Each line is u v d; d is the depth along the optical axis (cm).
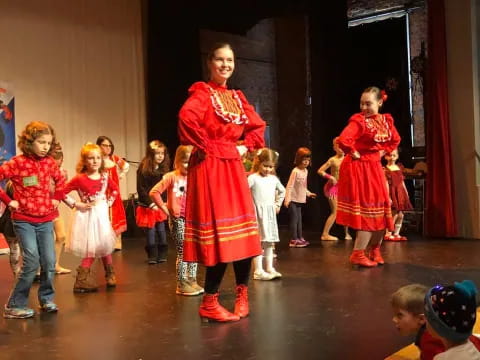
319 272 493
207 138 337
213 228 334
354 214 503
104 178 449
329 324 331
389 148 515
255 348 291
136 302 402
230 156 343
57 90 796
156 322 348
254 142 361
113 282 459
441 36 697
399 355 270
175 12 891
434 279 452
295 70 1032
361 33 1051
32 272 365
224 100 343
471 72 687
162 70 887
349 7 1027
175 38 895
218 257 332
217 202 334
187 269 425
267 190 462
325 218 877
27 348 302
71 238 436
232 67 353
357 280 455
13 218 366
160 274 512
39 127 366
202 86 342
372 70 1045
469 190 695
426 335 217
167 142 893
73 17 815
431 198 711
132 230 830
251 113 360
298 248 643
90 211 440
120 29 872
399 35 1006
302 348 289
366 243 510
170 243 725
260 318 348
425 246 631
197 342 304
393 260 544
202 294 425
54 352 295
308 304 380
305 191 673
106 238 440
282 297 402
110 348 299
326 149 882
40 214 367
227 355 282
